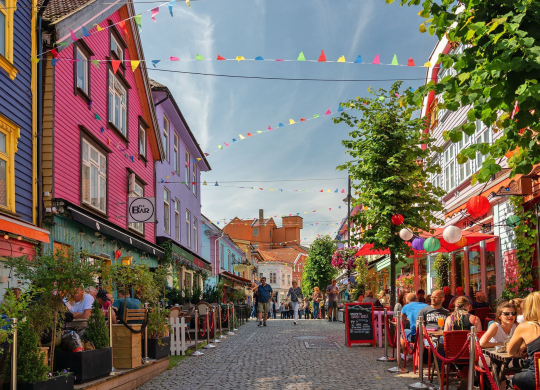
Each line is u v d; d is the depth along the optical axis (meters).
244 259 60.06
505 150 7.00
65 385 6.74
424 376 9.55
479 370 7.07
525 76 6.00
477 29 5.81
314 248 55.03
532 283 12.79
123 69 18.98
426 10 6.92
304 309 47.38
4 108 11.05
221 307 21.14
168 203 25.45
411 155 11.45
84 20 14.84
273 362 11.72
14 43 11.73
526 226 12.74
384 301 21.50
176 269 25.23
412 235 13.70
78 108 14.50
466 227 18.84
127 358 9.20
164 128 25.53
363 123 15.96
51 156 12.64
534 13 6.01
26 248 11.41
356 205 16.36
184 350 13.55
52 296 7.44
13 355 5.90
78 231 14.28
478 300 13.05
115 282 10.49
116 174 17.88
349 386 8.69
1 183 10.91
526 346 6.52
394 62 9.13
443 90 6.46
